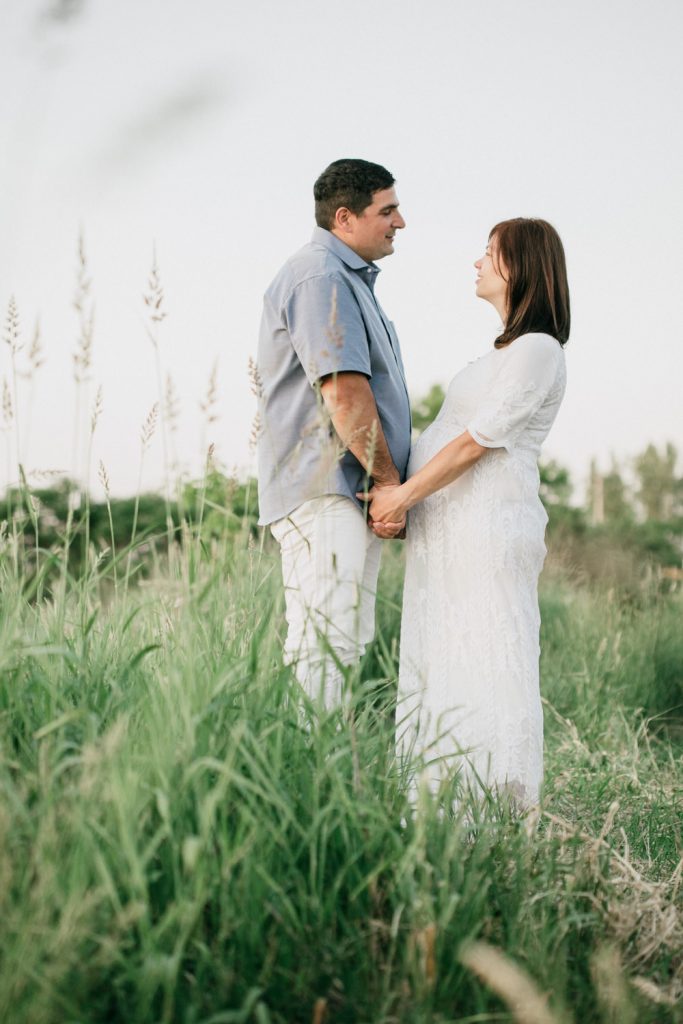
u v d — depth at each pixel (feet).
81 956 4.75
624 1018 5.49
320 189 10.32
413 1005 5.28
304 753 6.21
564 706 15.34
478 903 5.80
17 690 6.35
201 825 5.15
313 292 9.63
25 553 7.45
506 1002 5.32
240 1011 4.75
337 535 9.55
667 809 9.81
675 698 15.84
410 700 9.83
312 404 9.68
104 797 5.13
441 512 9.73
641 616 18.83
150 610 7.68
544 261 9.78
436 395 51.52
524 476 9.59
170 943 5.14
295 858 5.56
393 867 5.72
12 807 5.24
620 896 6.91
